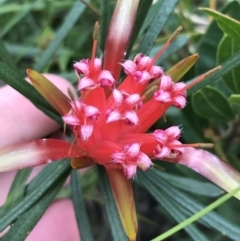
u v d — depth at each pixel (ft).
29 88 0.26
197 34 0.44
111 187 0.27
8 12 0.53
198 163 0.27
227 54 0.35
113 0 0.38
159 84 0.27
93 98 0.26
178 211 0.29
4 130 0.36
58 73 0.51
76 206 0.30
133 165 0.25
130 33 0.27
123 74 0.30
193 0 0.54
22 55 0.51
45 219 0.37
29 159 0.26
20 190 0.28
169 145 0.26
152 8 0.36
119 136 0.26
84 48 0.53
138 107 0.26
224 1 0.50
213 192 0.35
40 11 0.57
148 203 0.56
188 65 0.27
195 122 0.43
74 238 0.37
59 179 0.28
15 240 0.25
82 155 0.27
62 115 0.28
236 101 0.32
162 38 0.44
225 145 0.43
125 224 0.25
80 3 0.40
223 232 0.28
